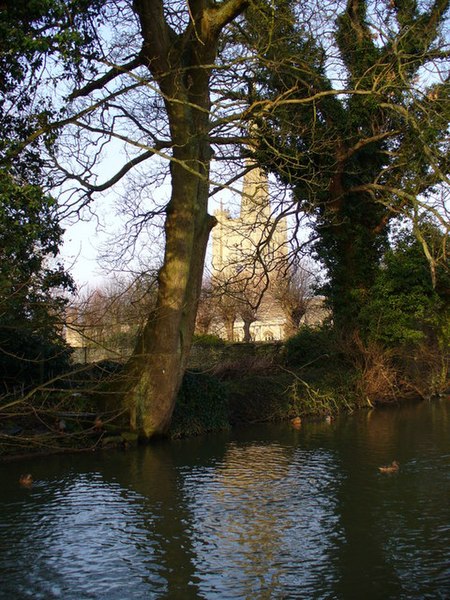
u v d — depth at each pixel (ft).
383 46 71.72
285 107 65.57
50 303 50.06
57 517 33.12
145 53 54.80
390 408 88.22
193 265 58.39
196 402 64.08
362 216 90.27
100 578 25.07
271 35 53.06
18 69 40.83
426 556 27.14
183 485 40.32
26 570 25.96
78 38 38.91
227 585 24.31
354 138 81.00
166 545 28.86
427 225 64.85
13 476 42.78
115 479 41.88
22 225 42.52
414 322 94.27
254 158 69.26
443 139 62.23
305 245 86.22
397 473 43.39
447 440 57.36
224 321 166.40
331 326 95.14
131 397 55.11
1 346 56.39
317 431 65.57
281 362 93.61
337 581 24.59
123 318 57.93
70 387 56.08
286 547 28.50
